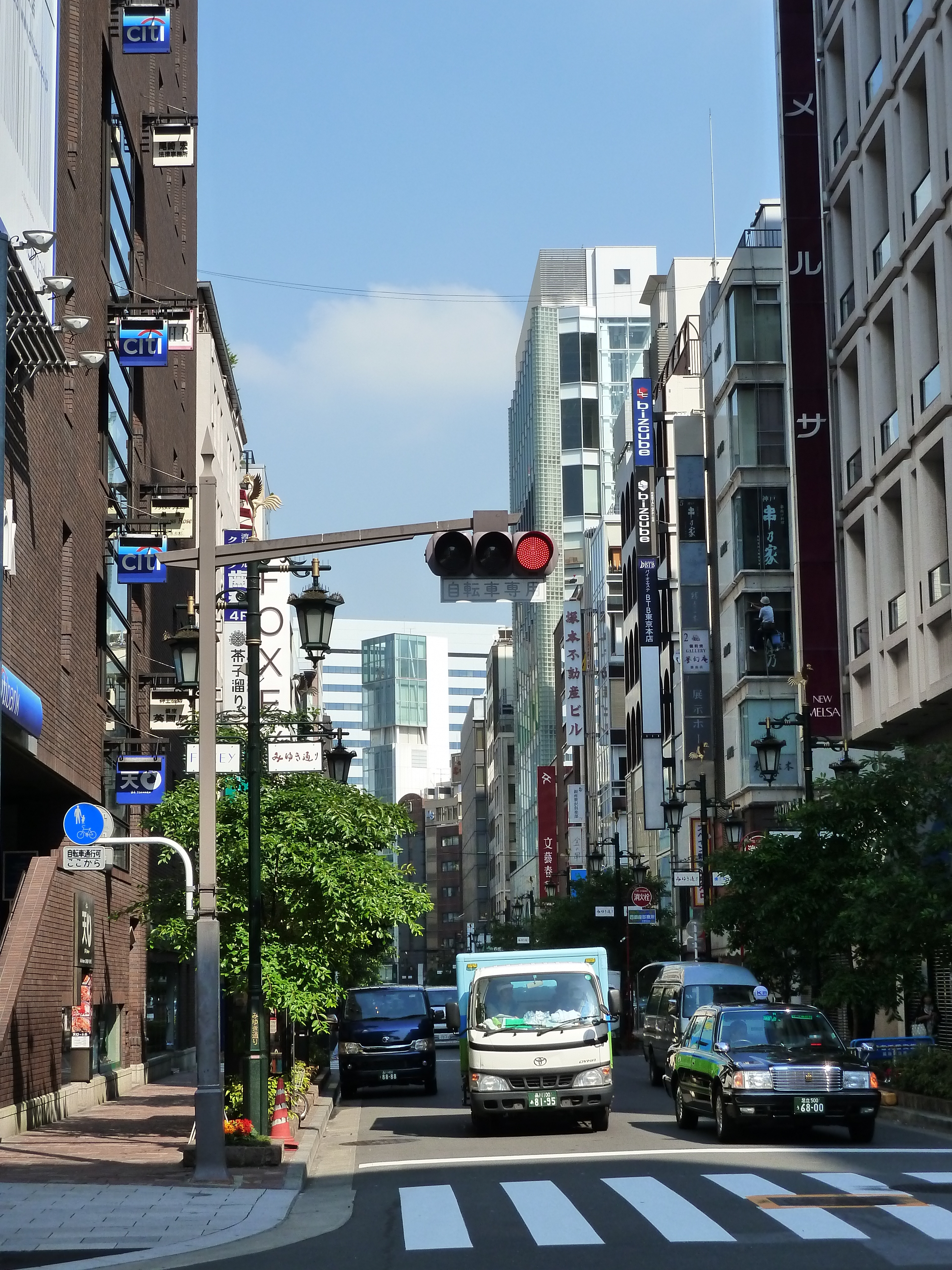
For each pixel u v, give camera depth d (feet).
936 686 122.01
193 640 73.97
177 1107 109.70
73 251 99.19
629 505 311.88
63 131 98.17
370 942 90.53
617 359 593.01
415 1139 85.25
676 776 262.67
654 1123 88.84
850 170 146.92
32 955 91.20
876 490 139.33
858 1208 50.52
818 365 157.89
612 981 195.83
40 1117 92.63
